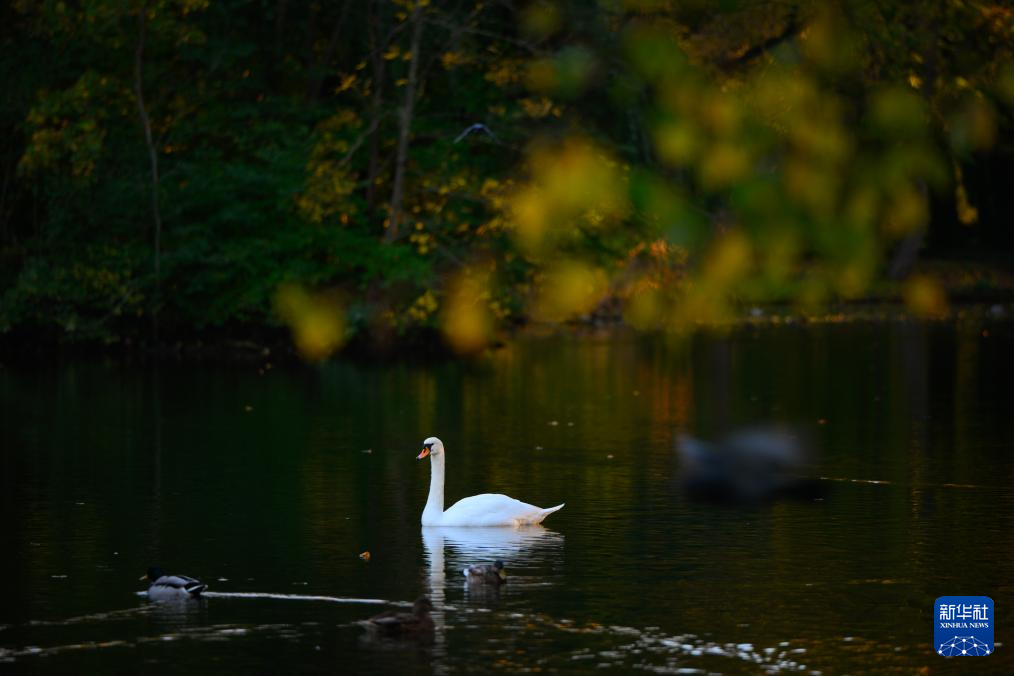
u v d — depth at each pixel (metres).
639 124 33.34
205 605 13.30
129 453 22.28
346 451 22.59
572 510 17.92
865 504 18.23
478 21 36.38
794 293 20.52
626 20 32.78
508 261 36.81
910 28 23.95
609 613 12.97
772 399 29.52
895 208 20.14
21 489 19.25
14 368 35.53
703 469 20.80
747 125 20.70
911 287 21.23
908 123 20.19
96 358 38.06
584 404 28.86
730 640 12.16
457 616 12.91
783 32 29.55
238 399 29.42
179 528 16.73
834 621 12.72
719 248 20.75
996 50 24.30
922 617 12.86
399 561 15.02
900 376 33.47
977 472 20.50
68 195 37.84
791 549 15.57
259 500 18.50
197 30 37.00
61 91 36.75
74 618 12.89
